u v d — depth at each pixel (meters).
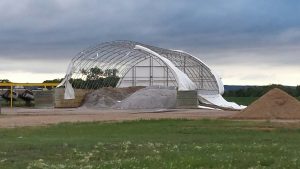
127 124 41.97
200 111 69.25
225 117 50.59
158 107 78.56
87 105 84.12
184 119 47.06
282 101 50.44
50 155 21.41
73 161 19.12
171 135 32.66
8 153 22.11
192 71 97.25
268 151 21.94
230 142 27.48
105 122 44.88
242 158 18.88
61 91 85.38
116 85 98.38
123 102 80.25
